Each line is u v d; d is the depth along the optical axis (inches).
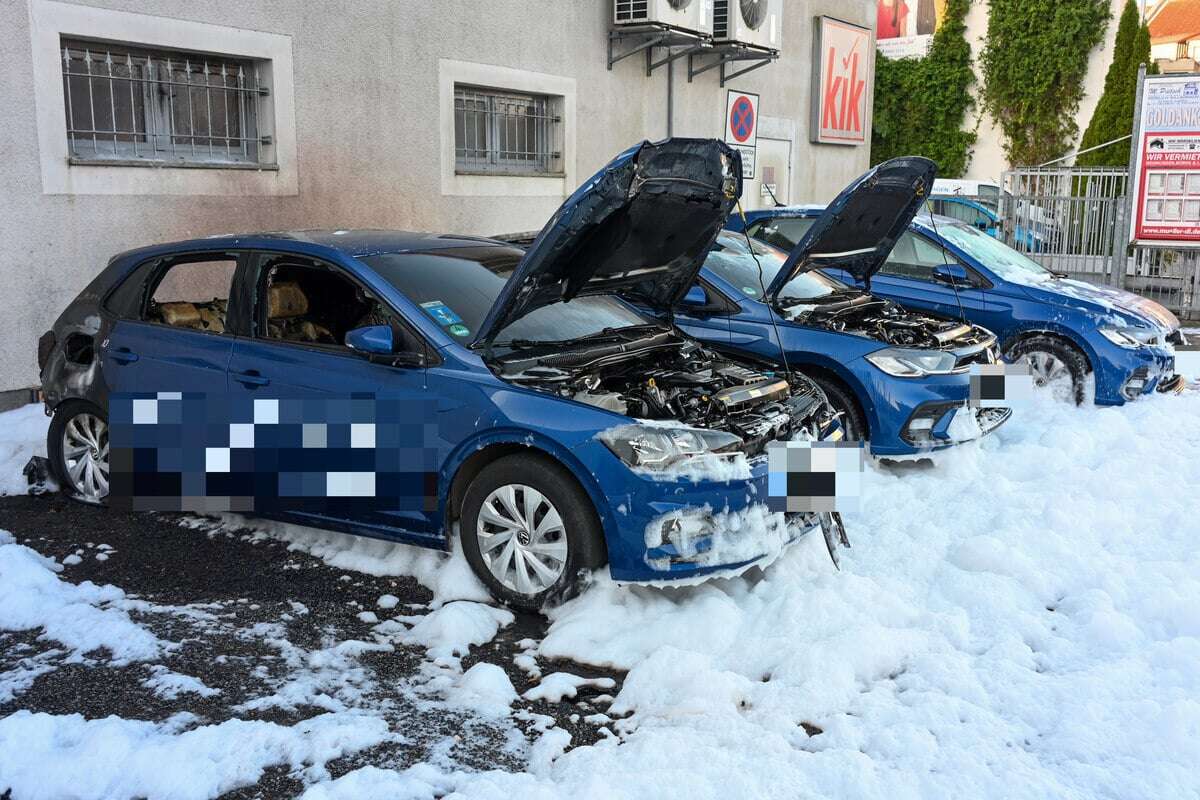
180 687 147.9
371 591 186.4
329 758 129.5
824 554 195.9
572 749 133.2
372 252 202.2
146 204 322.3
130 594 182.9
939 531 208.7
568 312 210.2
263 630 168.6
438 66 410.3
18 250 295.0
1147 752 127.5
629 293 222.7
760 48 556.7
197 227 336.5
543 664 158.4
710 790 120.1
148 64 327.0
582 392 175.9
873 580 183.0
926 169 263.6
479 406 174.9
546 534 171.0
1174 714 131.9
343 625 171.6
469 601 177.0
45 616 170.4
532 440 169.5
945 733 133.3
